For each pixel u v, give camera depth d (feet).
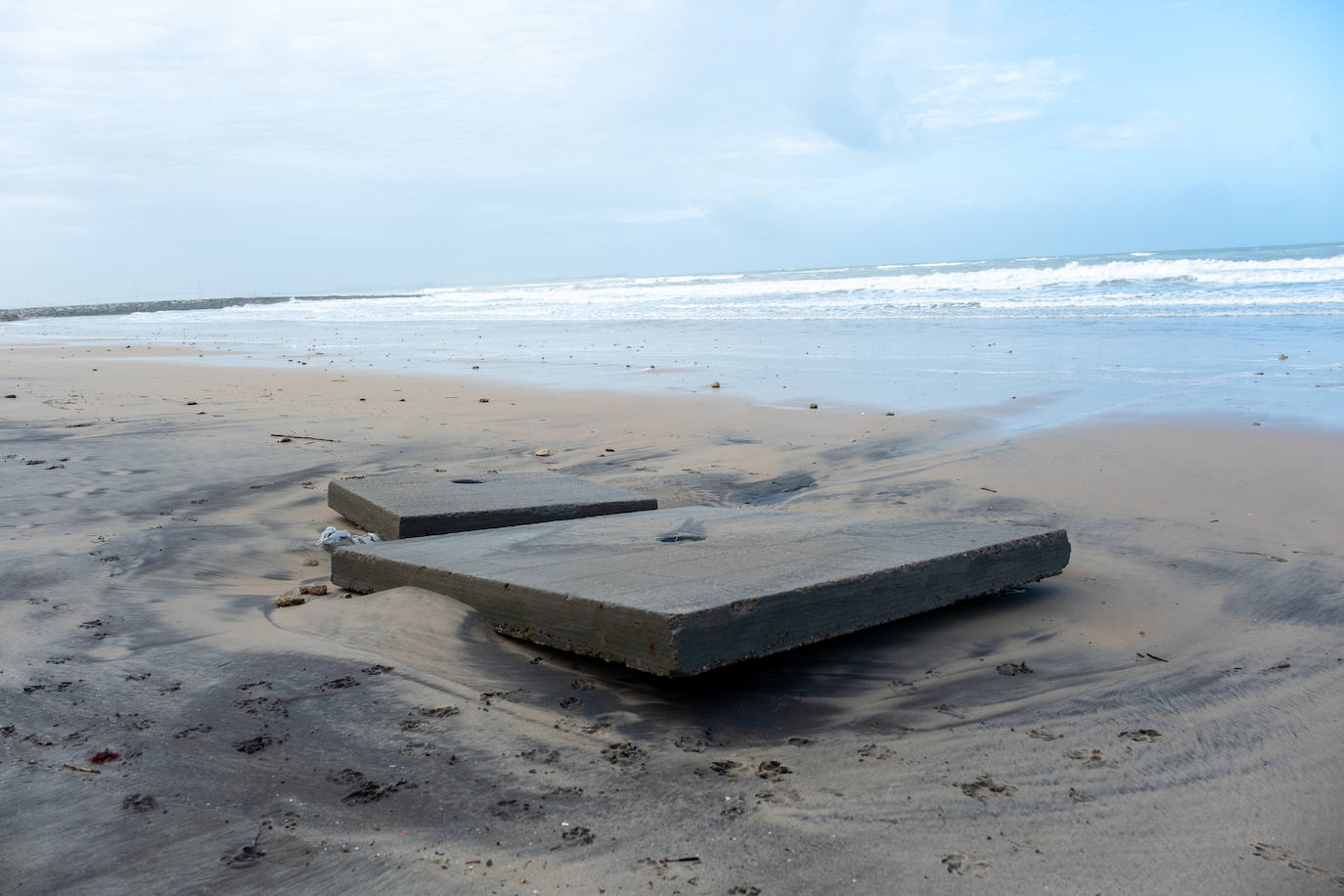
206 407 40.91
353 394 45.55
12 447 30.42
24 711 11.31
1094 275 118.83
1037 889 8.08
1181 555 19.34
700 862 8.48
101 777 9.84
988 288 115.24
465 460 30.04
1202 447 28.78
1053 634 14.99
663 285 208.95
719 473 28.22
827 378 47.80
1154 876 8.30
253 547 19.99
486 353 68.74
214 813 9.22
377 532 20.30
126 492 24.36
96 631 14.17
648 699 12.34
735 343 68.39
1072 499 24.08
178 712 11.47
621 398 42.68
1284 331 59.31
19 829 8.81
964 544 15.89
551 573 14.52
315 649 13.58
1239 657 13.92
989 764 10.56
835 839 8.91
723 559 15.08
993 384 43.50
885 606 14.08
